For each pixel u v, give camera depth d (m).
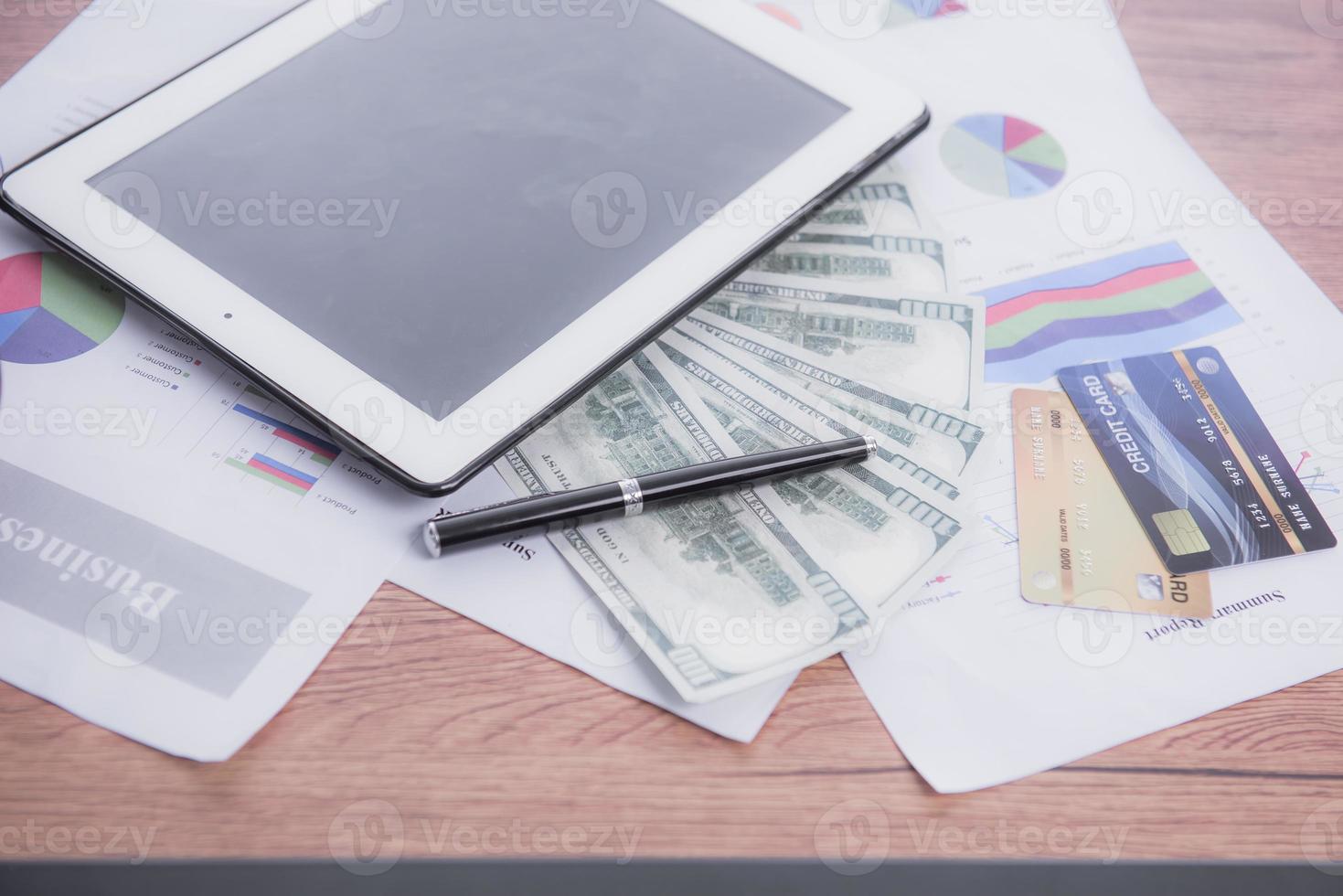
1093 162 0.66
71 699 0.42
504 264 0.51
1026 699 0.45
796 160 0.56
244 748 0.42
